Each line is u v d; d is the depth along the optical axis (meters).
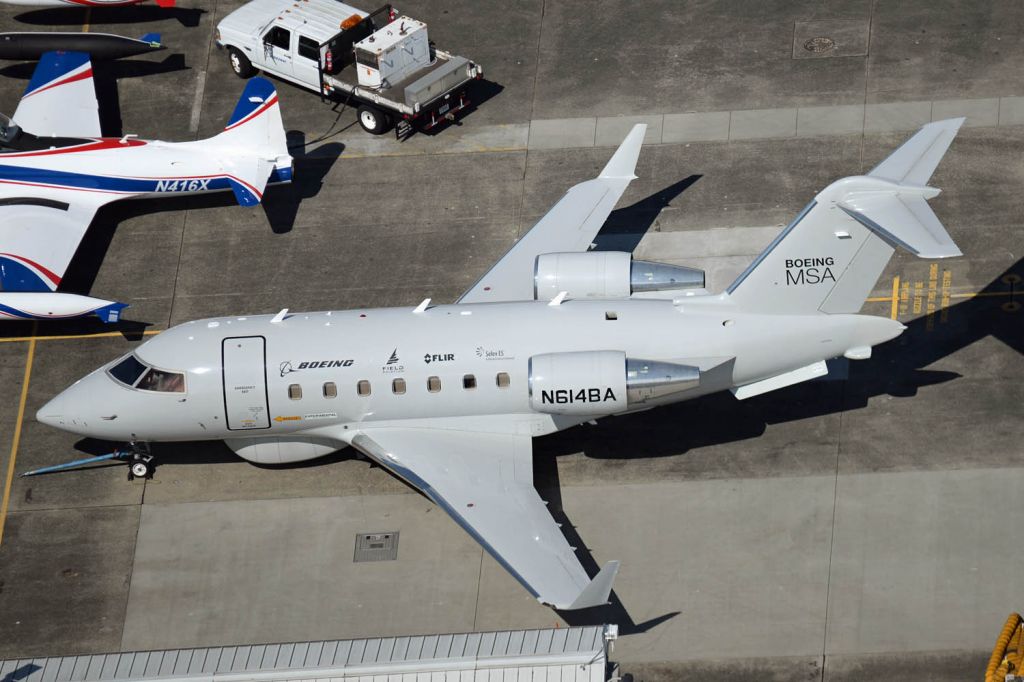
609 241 137.38
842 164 142.38
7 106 162.75
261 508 115.62
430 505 114.62
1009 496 109.62
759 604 103.75
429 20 168.00
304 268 138.25
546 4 168.62
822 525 109.00
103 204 140.50
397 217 143.00
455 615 105.38
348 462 119.25
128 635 106.25
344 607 106.94
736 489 112.75
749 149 146.00
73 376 128.25
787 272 106.00
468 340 109.75
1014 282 127.94
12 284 129.50
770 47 158.12
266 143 142.62
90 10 174.88
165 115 158.75
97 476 119.69
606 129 150.62
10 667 83.94
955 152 141.50
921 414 117.12
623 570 107.25
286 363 110.69
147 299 136.25
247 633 105.62
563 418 111.00
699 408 120.38
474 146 150.62
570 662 82.75
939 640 100.06
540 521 103.56
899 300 127.75
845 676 98.38
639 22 164.25
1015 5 158.88
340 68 155.12
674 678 99.25
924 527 107.94
